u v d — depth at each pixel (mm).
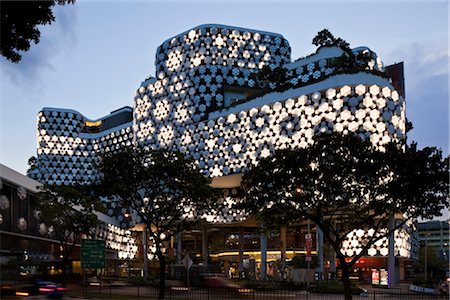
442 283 56406
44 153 164250
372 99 74875
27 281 37625
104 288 55156
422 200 34844
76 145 166625
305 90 79812
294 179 36375
